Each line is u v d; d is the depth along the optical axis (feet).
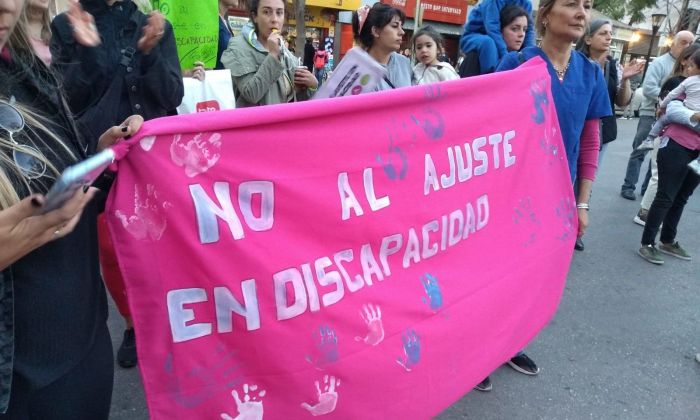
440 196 6.23
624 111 49.03
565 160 8.02
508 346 6.95
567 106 8.07
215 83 9.52
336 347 5.11
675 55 19.20
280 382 4.80
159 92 7.13
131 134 4.06
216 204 4.47
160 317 4.27
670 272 14.15
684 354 10.16
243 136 4.62
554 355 9.78
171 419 4.36
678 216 15.02
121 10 7.06
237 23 25.18
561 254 7.90
